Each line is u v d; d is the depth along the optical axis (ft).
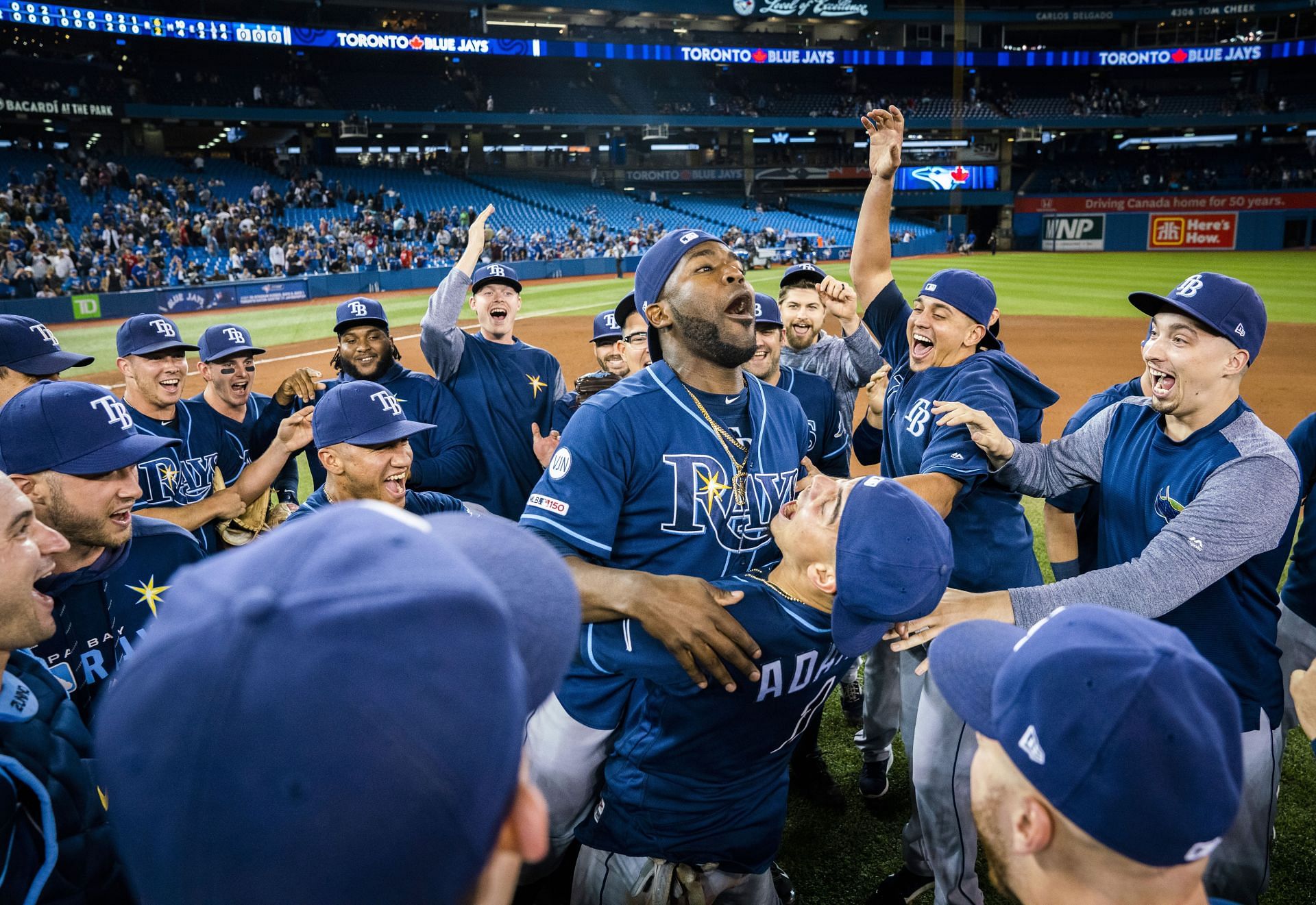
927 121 163.02
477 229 15.17
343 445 10.39
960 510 9.45
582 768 7.73
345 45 125.70
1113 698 3.35
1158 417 8.58
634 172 158.92
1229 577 7.92
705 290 6.87
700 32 160.86
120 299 71.87
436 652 2.08
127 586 8.32
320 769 1.91
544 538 7.07
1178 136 166.50
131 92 118.32
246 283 80.43
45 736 5.44
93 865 5.48
